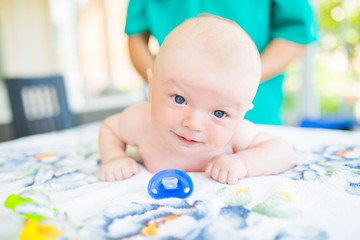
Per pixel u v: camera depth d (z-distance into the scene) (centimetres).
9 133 237
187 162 57
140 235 34
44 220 33
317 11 254
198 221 36
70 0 290
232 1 98
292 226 34
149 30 112
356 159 63
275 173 55
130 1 108
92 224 36
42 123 144
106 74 316
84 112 285
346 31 260
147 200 44
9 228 35
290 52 94
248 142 59
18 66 262
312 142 78
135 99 333
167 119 46
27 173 61
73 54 296
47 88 146
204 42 44
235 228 34
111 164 56
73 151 79
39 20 275
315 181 49
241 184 49
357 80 261
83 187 52
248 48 46
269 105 108
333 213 37
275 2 97
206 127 45
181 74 43
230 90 43
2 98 243
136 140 62
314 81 263
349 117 240
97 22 307
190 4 100
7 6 255
